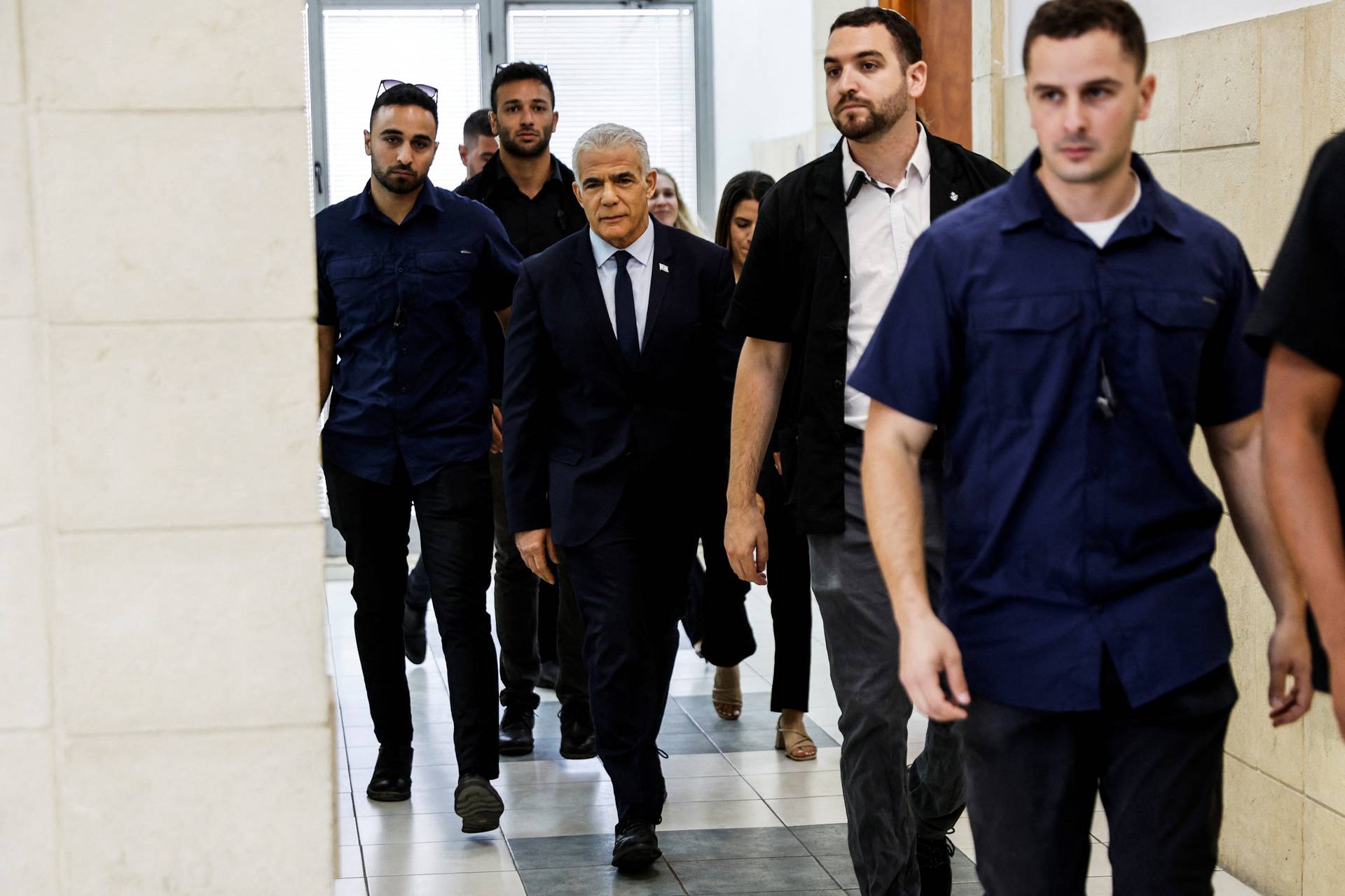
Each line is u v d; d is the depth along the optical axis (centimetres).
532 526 391
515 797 442
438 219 423
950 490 229
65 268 235
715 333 387
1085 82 208
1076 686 216
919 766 336
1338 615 202
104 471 238
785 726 477
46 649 239
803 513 315
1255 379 224
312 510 242
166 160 235
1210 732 218
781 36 720
